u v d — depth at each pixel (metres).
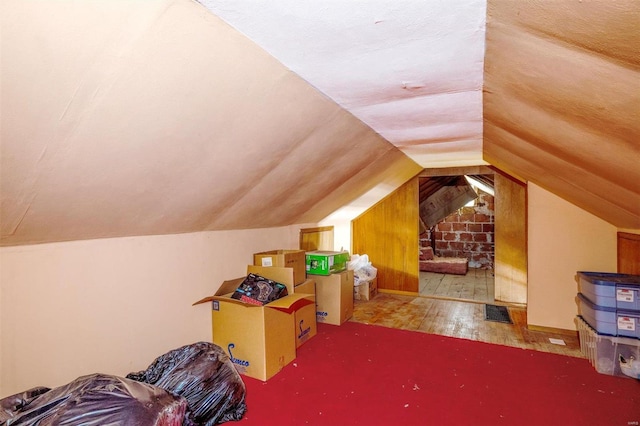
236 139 1.74
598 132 1.38
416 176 5.00
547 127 1.66
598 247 3.34
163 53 1.07
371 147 2.87
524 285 4.50
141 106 1.22
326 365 2.65
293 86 1.59
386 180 4.26
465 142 2.95
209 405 1.84
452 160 4.02
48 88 0.97
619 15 0.67
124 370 1.97
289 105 1.72
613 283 2.57
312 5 0.99
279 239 3.59
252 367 2.43
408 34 1.16
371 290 4.84
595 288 2.65
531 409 2.07
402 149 3.30
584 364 2.71
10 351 1.49
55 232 1.58
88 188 1.44
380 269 5.25
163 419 1.34
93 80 1.02
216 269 2.70
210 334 2.61
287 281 2.85
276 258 3.00
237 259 2.94
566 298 3.43
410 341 3.17
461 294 5.11
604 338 2.57
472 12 1.01
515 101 1.59
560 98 1.26
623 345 2.52
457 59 1.35
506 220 4.57
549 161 2.32
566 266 3.43
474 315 4.02
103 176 1.43
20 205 1.30
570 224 3.42
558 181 2.79
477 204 7.48
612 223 3.23
